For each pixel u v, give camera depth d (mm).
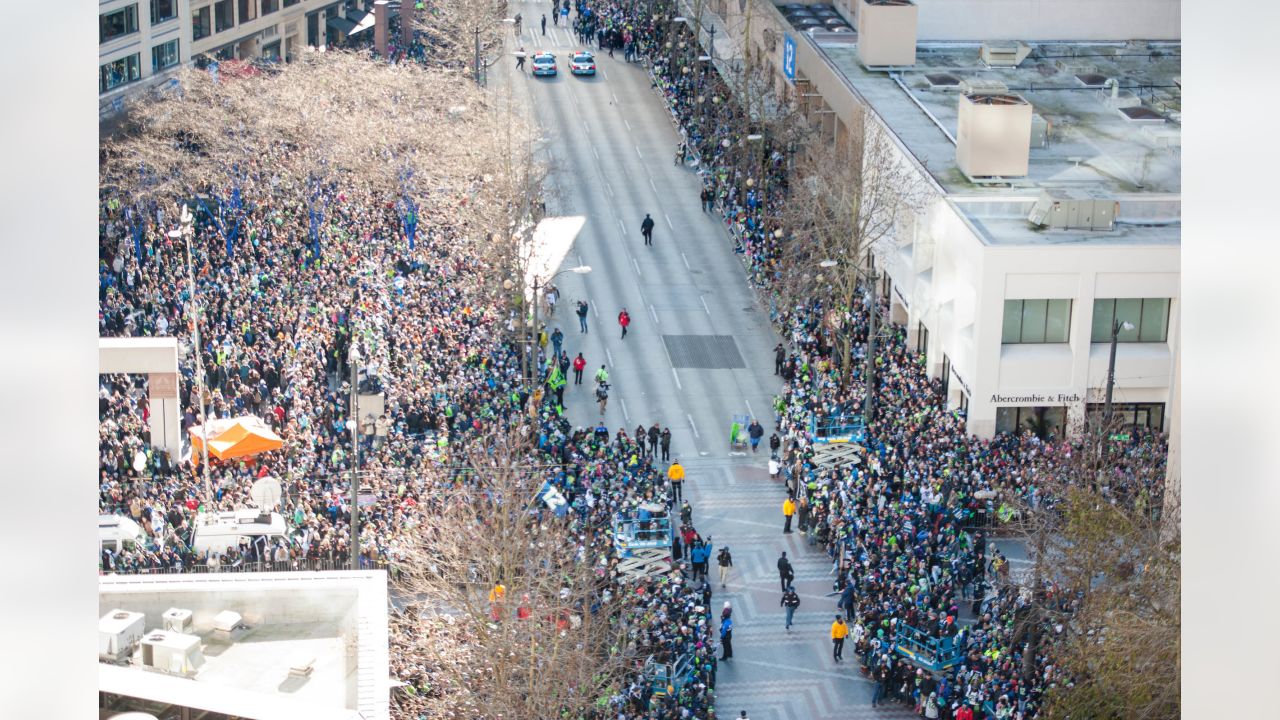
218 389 96000
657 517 84188
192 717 37125
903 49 141750
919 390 103688
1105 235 99438
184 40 166625
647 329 125312
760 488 99875
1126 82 138875
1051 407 98812
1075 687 62469
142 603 43969
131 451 86938
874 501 87125
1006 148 109812
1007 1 150750
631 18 198625
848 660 79750
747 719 74000
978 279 96750
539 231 143500
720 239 144750
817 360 109312
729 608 78750
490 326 110438
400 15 196625
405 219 124750
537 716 62344
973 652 72438
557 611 65375
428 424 94375
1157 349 98375
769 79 150875
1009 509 82312
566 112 178000
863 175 111750
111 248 117438
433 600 74562
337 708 38594
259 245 120000
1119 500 78750
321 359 101688
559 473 87562
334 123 140750
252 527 77188
